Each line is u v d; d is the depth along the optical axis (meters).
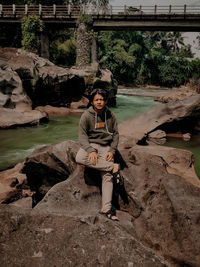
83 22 20.89
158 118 8.77
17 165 5.61
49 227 1.83
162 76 51.59
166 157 4.65
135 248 1.71
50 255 1.68
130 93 31.11
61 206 2.37
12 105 10.73
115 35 48.22
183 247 2.04
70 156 3.73
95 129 2.48
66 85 14.87
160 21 20.42
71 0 28.78
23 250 1.70
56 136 8.99
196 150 7.04
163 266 1.64
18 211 1.91
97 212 2.35
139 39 50.41
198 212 2.15
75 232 1.80
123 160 3.00
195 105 8.62
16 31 25.88
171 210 2.26
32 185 4.72
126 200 2.60
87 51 21.42
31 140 8.34
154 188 2.54
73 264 1.64
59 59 28.95
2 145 7.65
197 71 53.03
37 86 13.55
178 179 2.54
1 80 10.66
